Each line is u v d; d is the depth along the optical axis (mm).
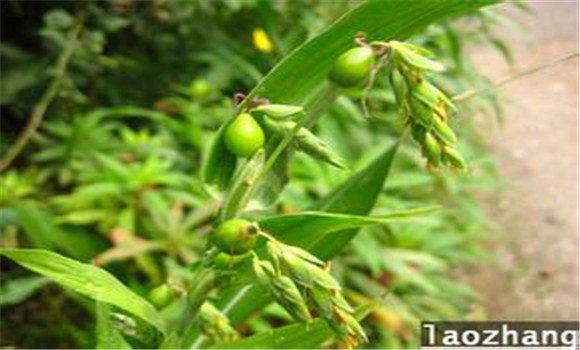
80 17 813
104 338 243
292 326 234
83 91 858
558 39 1353
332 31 199
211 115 811
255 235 199
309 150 205
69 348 679
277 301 191
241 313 252
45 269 202
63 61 742
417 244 790
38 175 760
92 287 206
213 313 233
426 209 208
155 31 891
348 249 763
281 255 191
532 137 1155
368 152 763
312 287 189
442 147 189
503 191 1033
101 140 764
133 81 877
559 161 1105
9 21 865
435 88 188
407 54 187
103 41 830
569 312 862
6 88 804
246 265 209
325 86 202
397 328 720
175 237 675
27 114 826
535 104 1231
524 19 1354
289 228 208
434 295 796
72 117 837
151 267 650
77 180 756
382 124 818
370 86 193
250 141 206
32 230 377
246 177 208
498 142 1139
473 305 852
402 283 780
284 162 213
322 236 219
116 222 686
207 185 220
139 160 776
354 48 195
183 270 637
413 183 775
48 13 815
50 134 822
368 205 254
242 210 209
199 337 244
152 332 232
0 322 683
